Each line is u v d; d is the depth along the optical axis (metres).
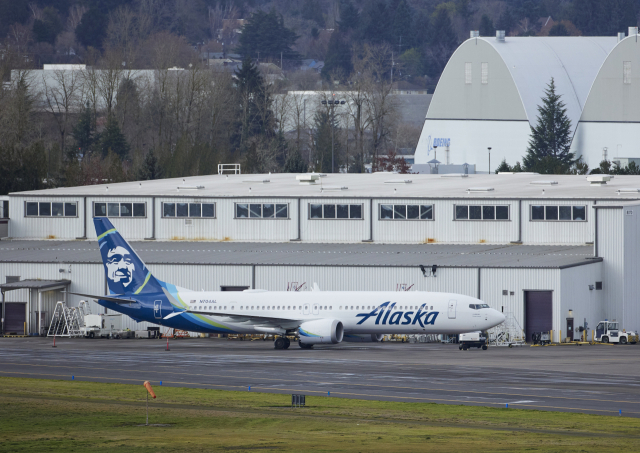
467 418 192.38
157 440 173.88
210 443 170.38
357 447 165.00
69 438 176.88
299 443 169.25
